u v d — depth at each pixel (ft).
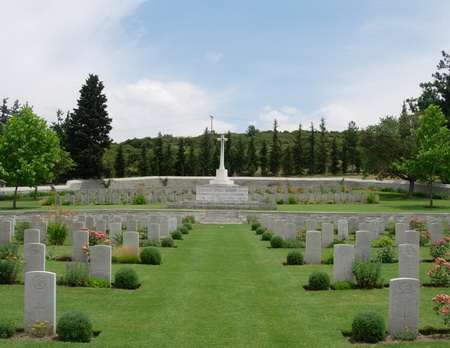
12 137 133.80
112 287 45.93
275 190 185.57
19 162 133.90
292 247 73.41
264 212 117.70
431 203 139.64
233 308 39.73
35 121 138.72
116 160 250.37
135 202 150.30
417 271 46.93
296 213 111.24
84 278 45.55
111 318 36.58
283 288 46.57
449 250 67.92
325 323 35.76
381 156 173.88
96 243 62.13
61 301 40.50
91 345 30.78
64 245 73.56
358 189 200.34
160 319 36.58
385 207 139.74
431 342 31.35
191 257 64.44
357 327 32.09
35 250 47.21
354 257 48.21
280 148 294.66
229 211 121.29
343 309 39.17
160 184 231.91
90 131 216.54
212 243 78.43
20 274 48.70
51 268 54.44
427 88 193.88
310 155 286.05
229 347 31.01
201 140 325.21
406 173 173.27
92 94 217.97
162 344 31.37
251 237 86.79
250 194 173.17
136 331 33.81
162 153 264.72
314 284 45.70
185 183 234.17
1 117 249.34
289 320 36.50
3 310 37.40
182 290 45.60
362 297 42.75
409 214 107.86
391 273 52.80
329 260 59.62
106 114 221.87
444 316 33.45
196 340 32.19
